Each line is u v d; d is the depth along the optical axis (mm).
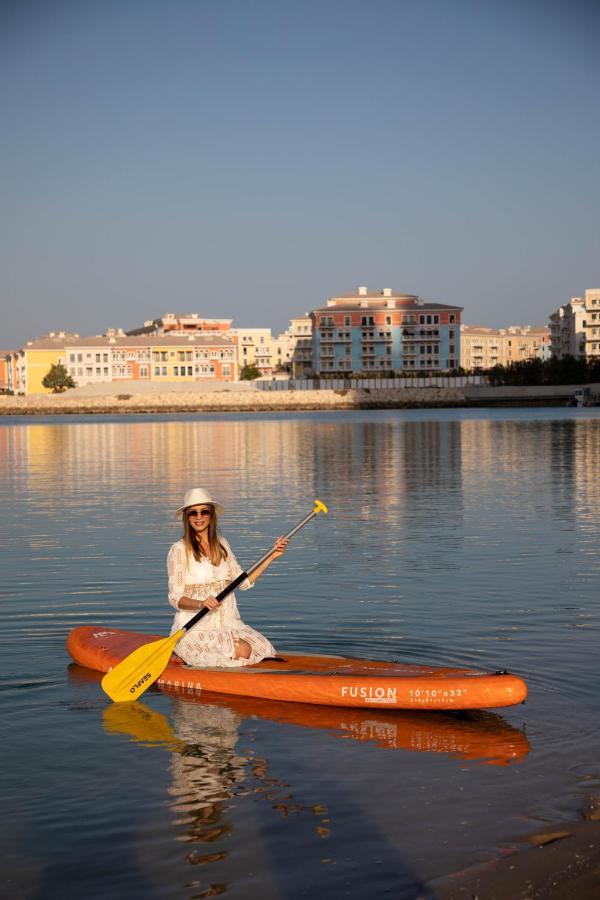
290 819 4781
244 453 35531
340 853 4422
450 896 4043
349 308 152125
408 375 148750
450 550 12961
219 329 163500
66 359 146000
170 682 7105
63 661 7754
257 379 157875
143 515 17391
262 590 10375
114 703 6711
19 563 12281
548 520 15852
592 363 125812
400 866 4293
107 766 5512
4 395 147875
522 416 78625
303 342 167875
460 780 5230
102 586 10727
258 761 5582
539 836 4543
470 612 9172
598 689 6746
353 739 5938
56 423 83375
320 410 130000
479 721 6207
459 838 4535
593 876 4172
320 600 9812
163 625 8938
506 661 7473
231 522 16219
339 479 24062
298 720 6320
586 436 43844
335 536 14398
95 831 4684
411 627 8602
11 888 4180
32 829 4711
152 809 4918
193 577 7414
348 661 7172
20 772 5434
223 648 7234
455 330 152250
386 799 4992
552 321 166125
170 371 145875
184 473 26812
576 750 5637
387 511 17375
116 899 4082
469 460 29969
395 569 11594
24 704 6688
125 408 129375
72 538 14500
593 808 4836
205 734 6062
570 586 10414
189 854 4445
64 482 24625
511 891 4066
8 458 35000
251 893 4105
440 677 6516
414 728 6125
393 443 40500
